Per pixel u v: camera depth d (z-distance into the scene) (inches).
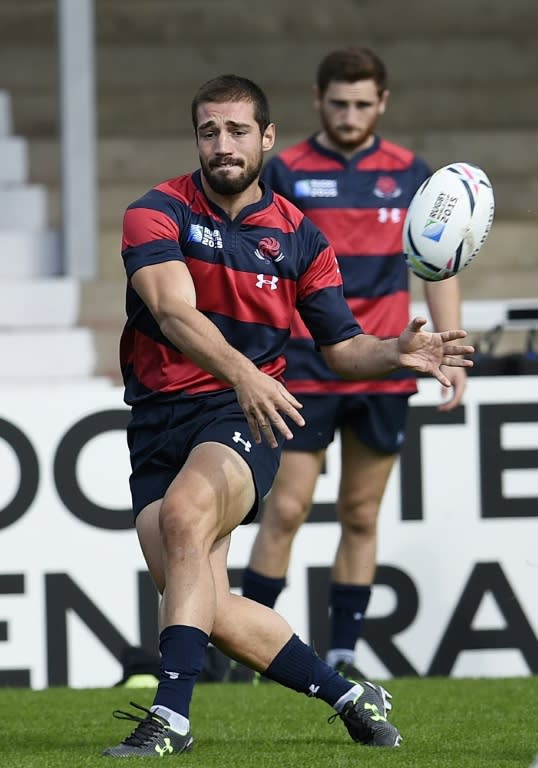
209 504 439.5
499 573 752.3
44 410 751.7
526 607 750.5
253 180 467.5
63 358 1053.2
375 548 698.2
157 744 439.8
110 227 1208.8
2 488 746.2
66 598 744.3
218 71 1347.2
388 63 1354.6
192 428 464.1
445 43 1360.7
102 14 1382.9
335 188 687.1
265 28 1395.2
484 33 1386.6
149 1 1387.8
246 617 462.3
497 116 1323.8
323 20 1396.4
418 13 1395.2
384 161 695.1
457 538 752.3
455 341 456.8
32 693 686.5
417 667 749.3
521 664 750.5
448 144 1264.8
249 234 473.1
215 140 457.7
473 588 751.7
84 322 1088.8
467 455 754.8
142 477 474.0
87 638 744.3
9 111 1299.2
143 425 472.4
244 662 468.1
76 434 751.1
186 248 466.9
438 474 754.2
